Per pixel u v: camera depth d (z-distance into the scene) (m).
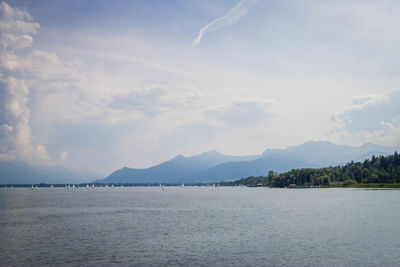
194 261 53.44
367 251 58.44
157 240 71.19
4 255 58.66
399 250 59.06
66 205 186.62
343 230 81.38
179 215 123.25
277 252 58.53
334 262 51.56
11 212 141.88
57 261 54.38
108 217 118.06
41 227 92.81
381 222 95.06
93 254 58.84
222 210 143.88
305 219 104.56
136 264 52.03
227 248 62.38
